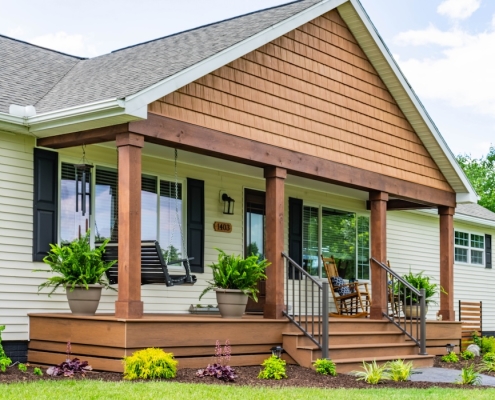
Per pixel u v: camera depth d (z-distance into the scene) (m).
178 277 9.80
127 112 7.81
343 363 9.64
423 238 17.64
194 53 9.39
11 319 8.86
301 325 10.45
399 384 8.69
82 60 12.65
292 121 10.70
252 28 10.16
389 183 12.71
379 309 12.05
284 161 10.42
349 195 15.08
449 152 13.83
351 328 11.14
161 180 11.17
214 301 11.99
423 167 13.77
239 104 9.77
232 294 9.42
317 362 9.10
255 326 9.40
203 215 11.77
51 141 9.16
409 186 13.26
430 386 8.59
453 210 14.62
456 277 19.00
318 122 11.23
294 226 13.66
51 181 9.45
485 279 20.23
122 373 7.73
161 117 8.54
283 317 10.04
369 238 15.91
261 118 10.12
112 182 10.39
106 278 10.20
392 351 11.13
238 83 9.80
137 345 7.86
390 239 16.52
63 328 8.48
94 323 8.09
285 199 13.56
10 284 8.91
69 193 9.77
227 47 9.29
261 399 6.56
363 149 12.18
